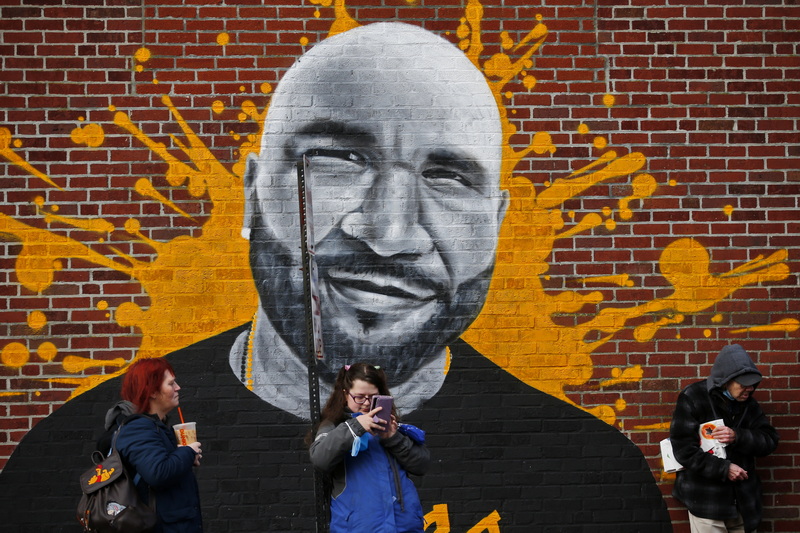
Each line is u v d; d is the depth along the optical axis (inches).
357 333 247.8
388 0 251.1
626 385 250.5
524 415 248.7
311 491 244.4
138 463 168.9
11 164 244.1
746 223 254.5
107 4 246.8
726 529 234.2
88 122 245.8
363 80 250.4
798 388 252.5
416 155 250.4
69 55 246.1
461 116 251.3
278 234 247.4
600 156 252.8
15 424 241.3
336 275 247.9
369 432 167.9
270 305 246.8
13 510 239.5
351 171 249.4
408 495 172.2
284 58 249.3
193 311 245.3
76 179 245.0
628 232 252.5
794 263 254.4
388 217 249.3
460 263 249.8
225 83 247.9
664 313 252.1
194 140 247.0
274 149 248.2
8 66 245.0
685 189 253.8
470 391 248.5
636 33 254.5
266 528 242.8
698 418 235.6
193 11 247.8
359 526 165.8
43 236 243.9
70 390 242.4
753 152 255.4
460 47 252.1
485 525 246.7
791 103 256.2
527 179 251.8
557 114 252.7
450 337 249.0
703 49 255.6
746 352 250.1
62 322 243.1
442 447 247.4
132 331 244.1
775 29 255.1
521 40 253.0
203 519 242.1
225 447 244.1
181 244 245.9
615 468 248.5
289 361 246.5
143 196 245.9
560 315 250.7
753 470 235.0
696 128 254.7
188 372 244.5
